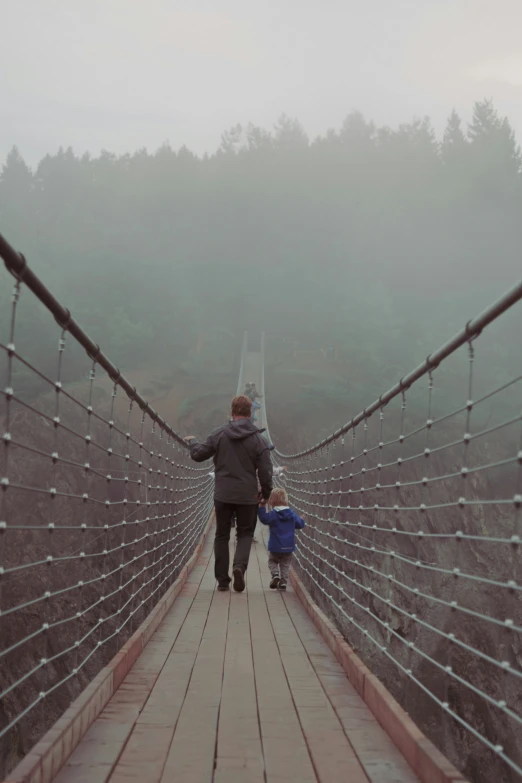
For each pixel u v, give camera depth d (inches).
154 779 105.6
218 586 301.4
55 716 605.3
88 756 113.7
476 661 706.2
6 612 98.3
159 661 182.1
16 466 937.5
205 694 152.1
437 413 2426.2
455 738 576.4
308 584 330.3
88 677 687.7
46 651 117.1
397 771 109.7
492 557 982.4
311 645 203.0
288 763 113.5
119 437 1416.1
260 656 188.7
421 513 132.3
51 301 115.3
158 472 268.4
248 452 292.7
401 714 122.2
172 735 125.6
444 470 2069.4
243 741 123.4
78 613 136.9
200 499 506.3
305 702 147.3
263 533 558.6
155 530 265.0
